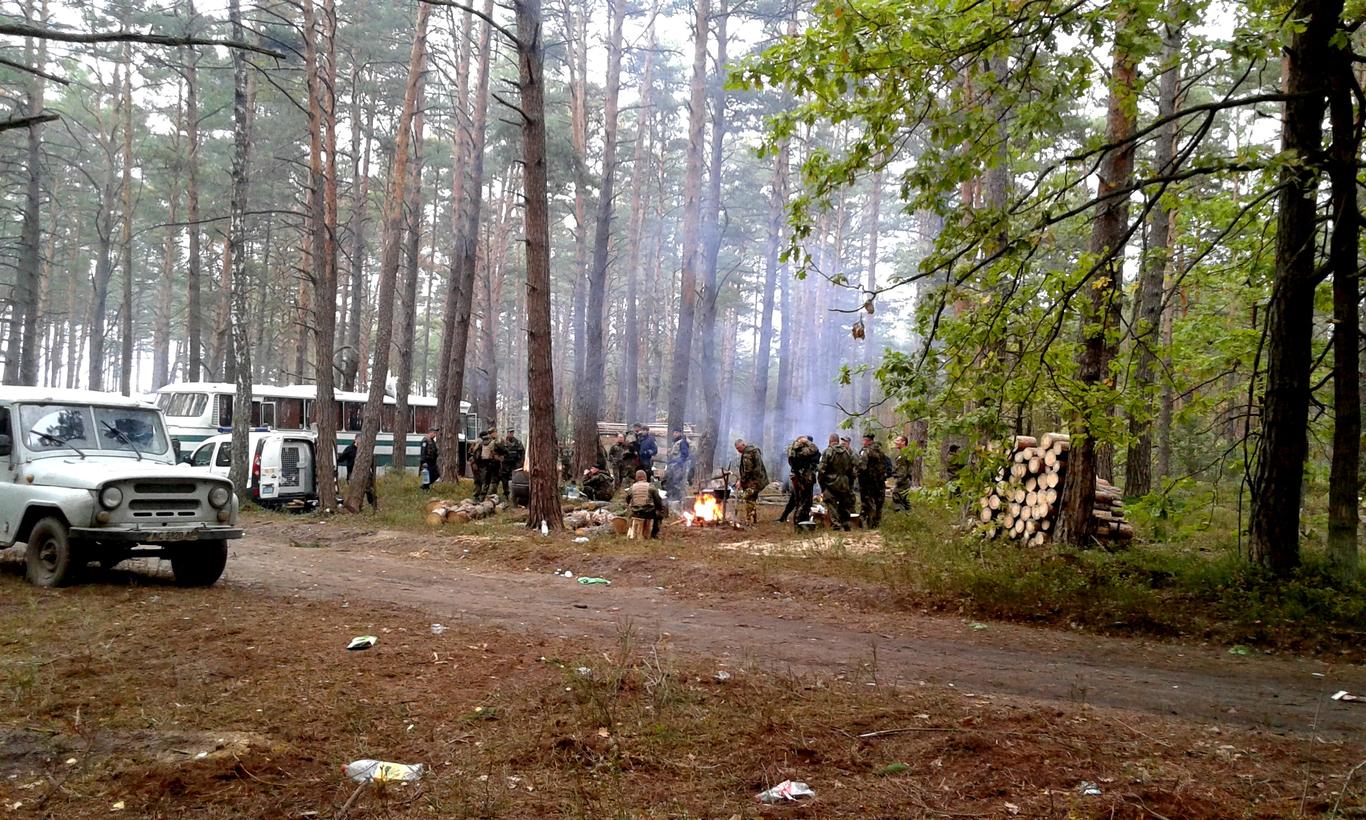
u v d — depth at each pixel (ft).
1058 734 16.08
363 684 18.02
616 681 18.25
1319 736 17.20
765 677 20.22
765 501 77.15
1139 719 18.02
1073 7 21.80
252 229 126.41
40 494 29.50
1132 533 42.32
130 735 14.52
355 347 115.65
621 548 43.91
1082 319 30.53
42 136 111.04
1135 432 36.37
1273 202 32.09
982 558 36.81
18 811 11.54
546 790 12.66
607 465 79.97
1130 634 28.04
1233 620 27.84
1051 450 41.91
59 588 28.89
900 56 22.50
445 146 138.21
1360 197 40.86
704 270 83.20
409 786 12.69
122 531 28.48
